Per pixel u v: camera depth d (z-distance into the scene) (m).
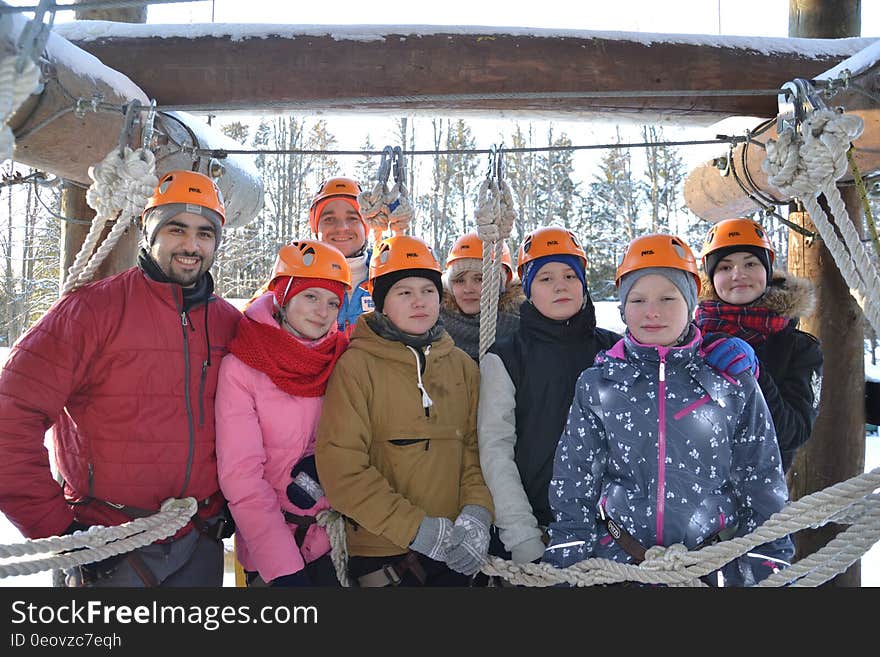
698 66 2.36
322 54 2.27
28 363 1.56
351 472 1.68
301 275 1.83
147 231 1.71
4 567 1.38
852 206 2.65
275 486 1.81
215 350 1.79
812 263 2.83
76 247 2.52
